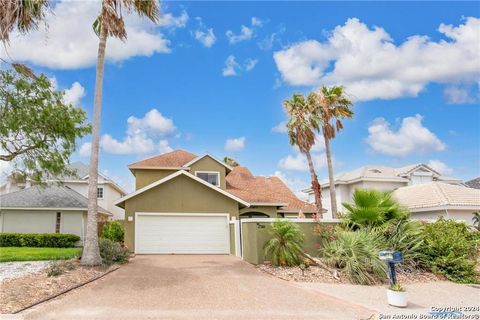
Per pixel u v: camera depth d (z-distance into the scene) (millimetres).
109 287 10641
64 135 17062
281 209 27875
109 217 35031
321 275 13141
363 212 15336
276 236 14977
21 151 16578
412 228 15328
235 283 11602
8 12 11555
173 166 28031
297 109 25422
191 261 16438
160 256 18500
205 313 8109
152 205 20531
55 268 12438
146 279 11898
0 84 15469
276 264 14492
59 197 25859
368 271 12969
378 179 35594
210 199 21281
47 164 16938
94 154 14680
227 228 21094
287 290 10867
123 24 15094
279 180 32938
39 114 16141
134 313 7953
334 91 25516
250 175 31953
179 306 8695
